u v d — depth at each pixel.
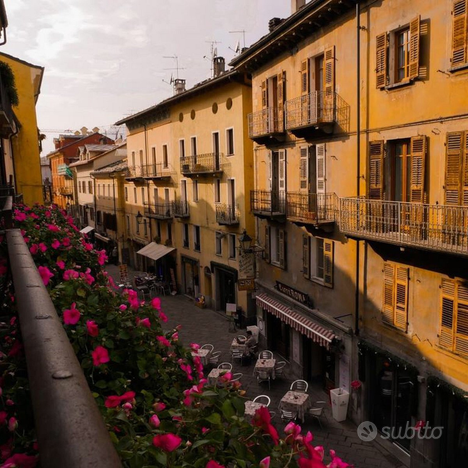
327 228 14.83
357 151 13.37
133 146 39.28
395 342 12.56
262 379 17.03
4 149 17.28
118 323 3.75
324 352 16.86
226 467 2.12
